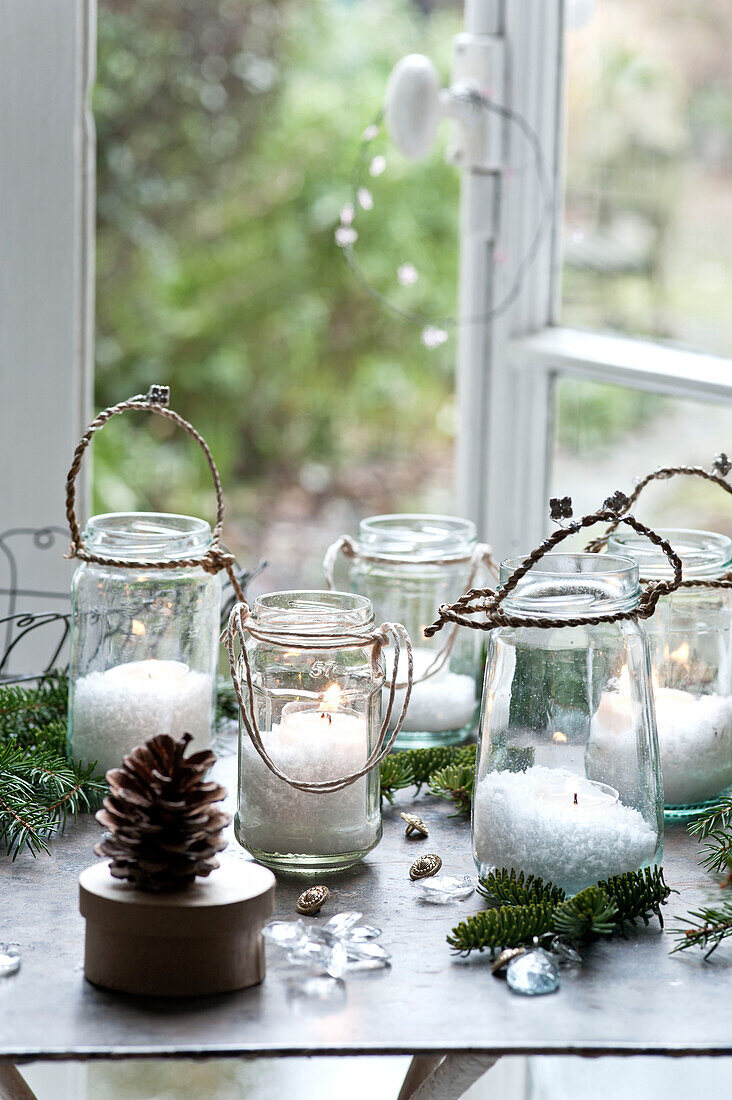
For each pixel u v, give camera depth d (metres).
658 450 1.39
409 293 3.13
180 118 3.06
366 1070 1.68
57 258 1.35
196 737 0.99
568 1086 1.51
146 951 0.67
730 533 1.37
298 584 3.24
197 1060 0.62
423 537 1.07
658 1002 0.68
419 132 1.38
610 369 1.34
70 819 0.93
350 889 0.82
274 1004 0.67
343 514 3.26
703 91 1.27
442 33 3.08
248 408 3.20
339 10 3.07
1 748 0.93
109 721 0.95
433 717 1.06
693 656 0.93
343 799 0.82
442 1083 0.69
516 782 0.78
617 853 0.77
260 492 3.23
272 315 3.17
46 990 0.68
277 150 3.10
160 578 0.96
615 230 1.37
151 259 3.11
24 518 1.40
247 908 0.68
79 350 1.38
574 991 0.69
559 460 1.47
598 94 1.36
